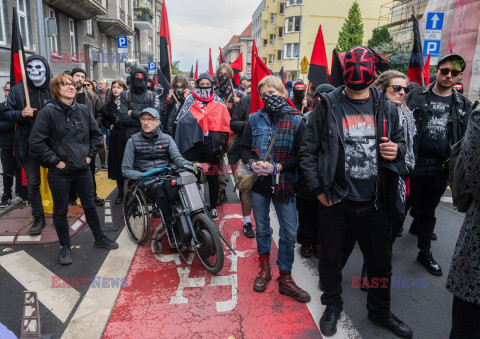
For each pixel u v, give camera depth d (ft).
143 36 115.34
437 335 8.75
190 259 12.34
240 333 8.58
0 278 10.82
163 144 13.56
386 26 69.51
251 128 10.14
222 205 18.33
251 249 13.20
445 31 52.85
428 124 11.48
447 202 19.85
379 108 7.96
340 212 8.22
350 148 7.95
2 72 35.50
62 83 11.18
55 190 11.50
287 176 9.78
